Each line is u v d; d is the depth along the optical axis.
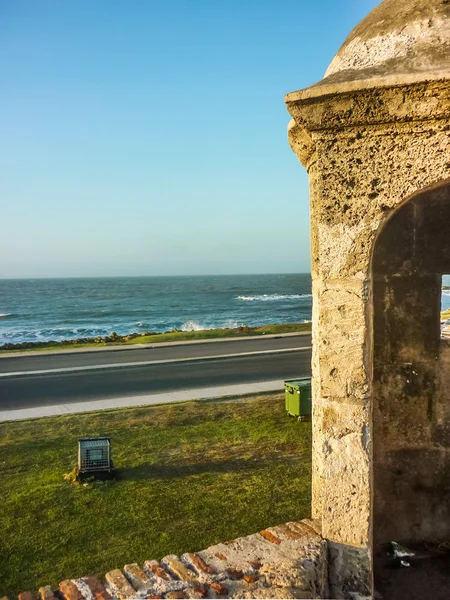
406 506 5.00
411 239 4.99
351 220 3.15
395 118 2.98
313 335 3.86
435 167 2.97
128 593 2.82
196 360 18.36
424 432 4.97
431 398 4.96
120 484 7.63
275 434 9.69
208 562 3.10
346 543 3.29
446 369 4.93
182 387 14.20
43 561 5.66
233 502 6.93
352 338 3.20
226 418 10.84
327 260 3.22
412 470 4.99
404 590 4.20
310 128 3.16
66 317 60.53
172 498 7.12
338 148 3.13
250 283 167.25
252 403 12.00
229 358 18.83
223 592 2.78
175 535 6.13
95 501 7.09
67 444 9.47
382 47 3.21
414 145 2.99
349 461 3.26
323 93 3.02
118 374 16.34
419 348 4.98
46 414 11.62
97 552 5.82
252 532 6.14
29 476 8.00
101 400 12.92
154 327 48.34
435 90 2.85
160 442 9.47
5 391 14.23
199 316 58.56
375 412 5.07
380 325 5.05
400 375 5.02
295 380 11.24
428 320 4.96
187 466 8.28
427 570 4.48
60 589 2.92
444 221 4.92
